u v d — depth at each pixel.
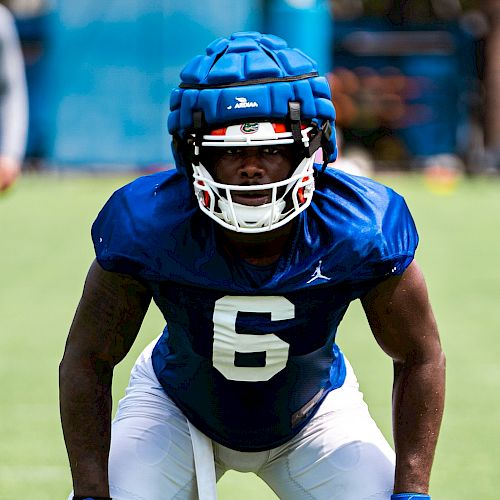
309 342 10.35
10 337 24.00
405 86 67.31
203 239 9.91
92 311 10.26
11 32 21.36
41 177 58.12
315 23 53.47
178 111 9.80
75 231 39.97
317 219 9.98
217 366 10.46
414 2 78.94
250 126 9.44
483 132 68.56
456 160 67.31
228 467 11.36
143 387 11.18
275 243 9.88
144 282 10.21
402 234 10.06
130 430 10.84
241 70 9.50
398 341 10.36
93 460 10.30
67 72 56.75
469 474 15.71
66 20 56.41
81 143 57.47
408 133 68.25
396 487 10.28
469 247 37.72
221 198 9.62
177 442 10.83
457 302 28.23
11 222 42.22
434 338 10.35
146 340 22.45
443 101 67.81
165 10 55.72
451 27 67.31
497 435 17.44
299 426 10.84
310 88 9.60
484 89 67.88
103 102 57.03
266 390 10.59
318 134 9.76
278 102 9.42
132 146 57.34
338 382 11.10
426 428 10.30
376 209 10.02
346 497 10.60
